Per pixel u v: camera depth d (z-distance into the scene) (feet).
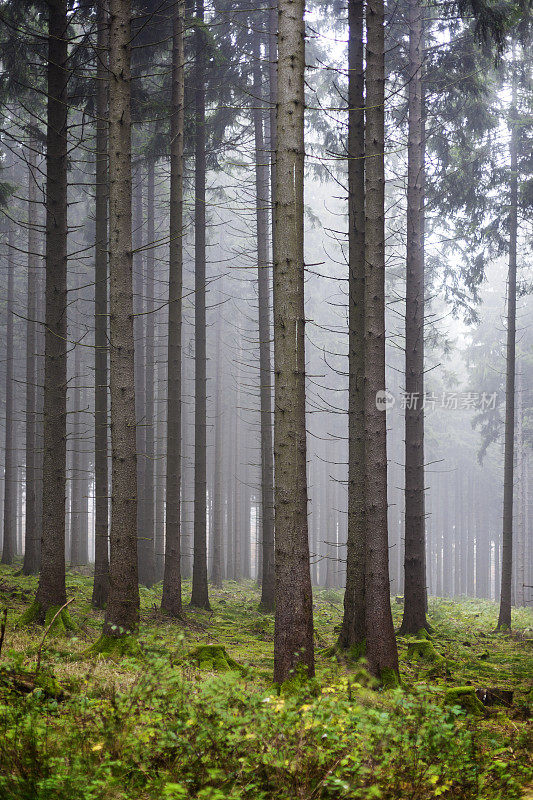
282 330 27.04
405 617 52.85
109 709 16.08
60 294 40.29
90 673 22.00
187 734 15.51
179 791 12.29
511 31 61.36
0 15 45.98
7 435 86.94
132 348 32.32
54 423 38.83
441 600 100.73
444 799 15.46
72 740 14.67
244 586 103.14
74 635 34.81
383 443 31.58
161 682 16.44
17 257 105.19
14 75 50.67
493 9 47.06
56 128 41.24
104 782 12.84
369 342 32.53
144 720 15.25
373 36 34.63
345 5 68.39
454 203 69.05
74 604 47.60
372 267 32.94
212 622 51.72
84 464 114.21
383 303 32.86
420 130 60.64
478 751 18.76
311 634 25.94
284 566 26.11
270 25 65.31
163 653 18.17
